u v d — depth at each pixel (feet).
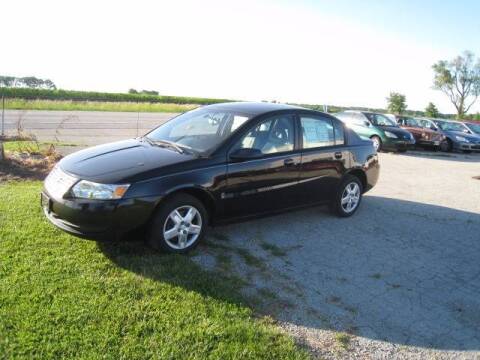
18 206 16.98
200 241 14.75
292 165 17.20
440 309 12.65
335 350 10.11
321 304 12.14
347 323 11.30
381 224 20.22
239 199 15.52
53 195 13.20
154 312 10.43
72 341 9.08
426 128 63.57
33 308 10.06
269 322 10.82
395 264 15.62
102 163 13.88
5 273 11.55
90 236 12.68
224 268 13.57
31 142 34.68
